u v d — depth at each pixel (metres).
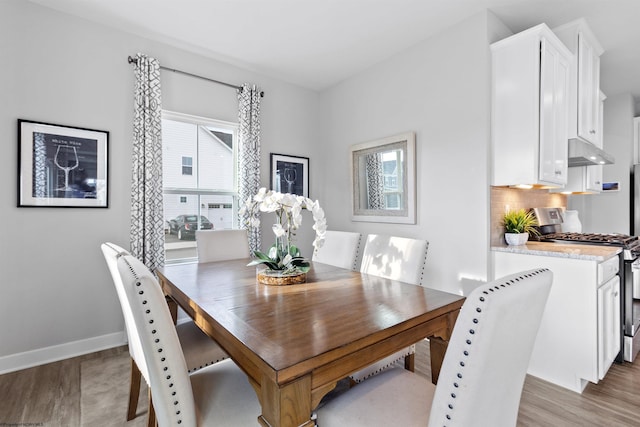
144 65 2.70
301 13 2.48
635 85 3.71
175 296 1.73
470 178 2.51
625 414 1.73
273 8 2.42
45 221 2.37
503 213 2.59
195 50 3.03
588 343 1.93
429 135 2.82
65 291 2.45
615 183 3.90
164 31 2.71
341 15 2.51
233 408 1.11
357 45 2.96
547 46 2.29
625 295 2.28
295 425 0.89
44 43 2.36
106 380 2.11
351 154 3.60
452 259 2.64
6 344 2.24
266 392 0.92
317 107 4.10
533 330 0.89
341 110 3.78
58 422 1.69
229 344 1.16
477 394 0.74
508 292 0.74
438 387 0.78
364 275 1.95
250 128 3.38
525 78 2.26
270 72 3.52
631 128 3.87
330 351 0.94
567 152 2.59
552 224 3.05
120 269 0.98
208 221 3.21
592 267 1.92
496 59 2.41
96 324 2.58
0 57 2.20
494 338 0.72
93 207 2.54
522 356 0.89
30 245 2.32
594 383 2.01
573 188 3.19
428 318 1.26
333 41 2.89
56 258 2.42
